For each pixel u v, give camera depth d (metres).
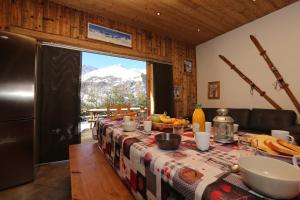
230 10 3.21
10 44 1.91
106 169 1.34
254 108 3.45
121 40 3.62
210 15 3.38
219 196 0.50
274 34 3.28
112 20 3.51
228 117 1.16
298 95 2.97
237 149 0.95
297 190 0.47
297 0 2.96
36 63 2.21
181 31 4.08
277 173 0.60
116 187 1.07
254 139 0.97
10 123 1.91
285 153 0.75
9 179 1.92
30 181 2.07
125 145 1.13
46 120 2.67
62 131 2.81
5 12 2.45
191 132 1.45
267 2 2.99
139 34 3.91
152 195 0.80
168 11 3.20
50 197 1.76
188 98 4.82
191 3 2.96
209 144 1.01
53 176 2.25
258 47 3.52
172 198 0.67
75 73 2.96
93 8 3.07
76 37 3.05
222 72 4.27
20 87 1.98
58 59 2.82
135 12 3.22
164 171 0.72
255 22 3.57
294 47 3.02
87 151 1.79
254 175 0.51
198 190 0.55
